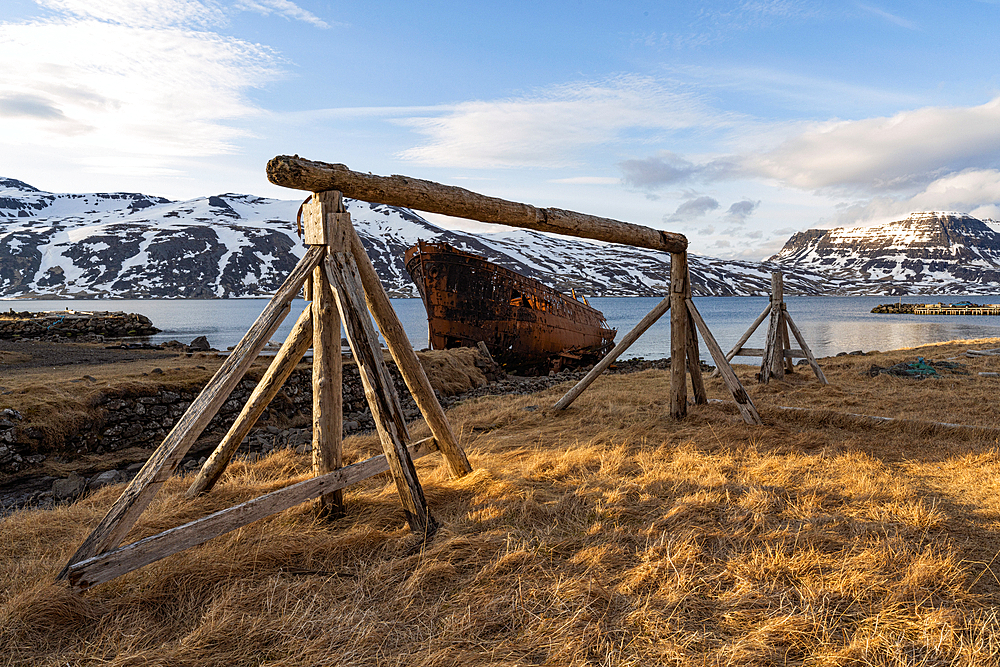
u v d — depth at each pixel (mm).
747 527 3926
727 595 2971
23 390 9812
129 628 2828
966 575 3143
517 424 8719
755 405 8578
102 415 9867
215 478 4938
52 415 9164
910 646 2521
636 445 6762
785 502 4445
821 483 4891
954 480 4957
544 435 7645
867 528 3811
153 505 4871
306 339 4582
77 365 16594
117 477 8234
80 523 4586
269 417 11906
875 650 2480
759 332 53938
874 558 3312
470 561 3492
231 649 2619
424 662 2447
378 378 4266
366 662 2488
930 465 5508
